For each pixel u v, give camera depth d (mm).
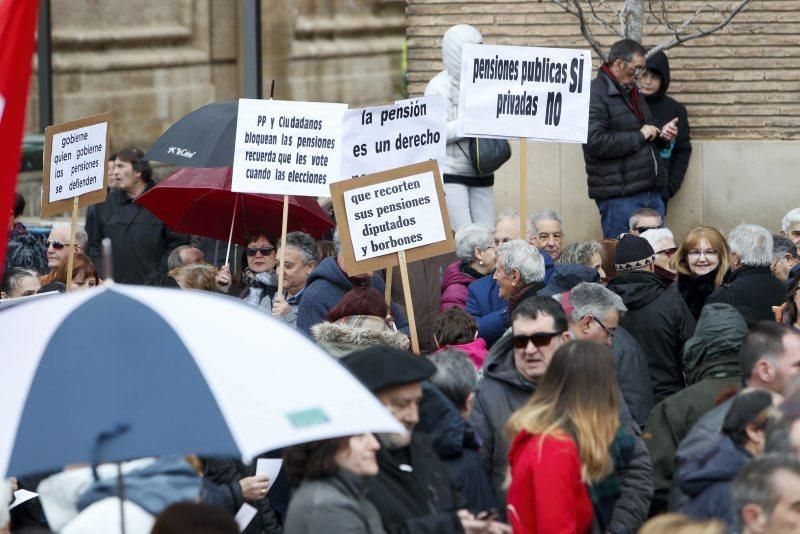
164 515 6742
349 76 22969
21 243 17688
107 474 8781
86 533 7777
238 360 6965
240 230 17219
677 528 6898
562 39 21312
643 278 13398
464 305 15219
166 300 7145
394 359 8742
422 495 8648
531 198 21359
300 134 14359
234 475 10695
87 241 18953
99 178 15234
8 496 9578
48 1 24438
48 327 6828
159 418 6473
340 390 7188
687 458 8992
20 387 6578
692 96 21234
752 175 20984
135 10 24266
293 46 23484
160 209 17062
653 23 21062
